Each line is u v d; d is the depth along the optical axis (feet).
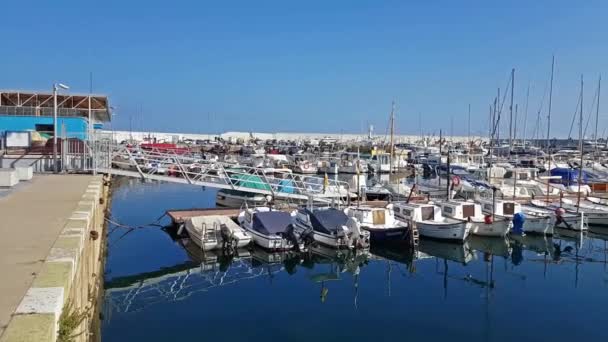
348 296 61.52
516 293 63.46
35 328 14.98
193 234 83.97
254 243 80.18
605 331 50.37
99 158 92.89
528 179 145.38
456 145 372.17
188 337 47.67
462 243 87.25
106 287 64.64
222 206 111.96
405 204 98.02
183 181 95.91
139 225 100.89
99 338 46.68
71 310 21.24
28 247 27.02
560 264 79.46
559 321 53.26
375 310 56.13
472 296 61.98
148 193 163.73
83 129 123.24
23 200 47.55
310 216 86.69
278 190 110.83
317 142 488.85
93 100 134.82
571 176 161.99
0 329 15.37
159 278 68.74
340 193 112.16
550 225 96.07
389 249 86.84
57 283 19.67
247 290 63.67
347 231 81.61
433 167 209.05
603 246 92.68
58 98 131.85
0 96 130.41
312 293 62.54
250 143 457.27
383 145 342.44
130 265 74.43
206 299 59.77
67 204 44.86
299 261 79.20
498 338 48.26
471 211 97.30
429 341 47.44
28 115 121.60
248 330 49.62
